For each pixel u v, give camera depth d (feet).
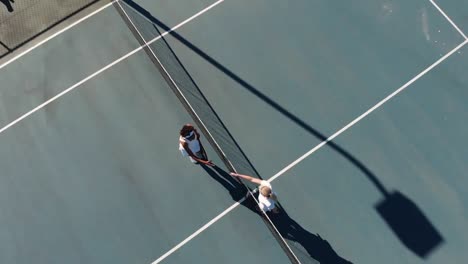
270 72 37.68
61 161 36.01
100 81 37.99
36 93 37.86
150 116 36.94
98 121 36.94
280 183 34.71
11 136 36.81
